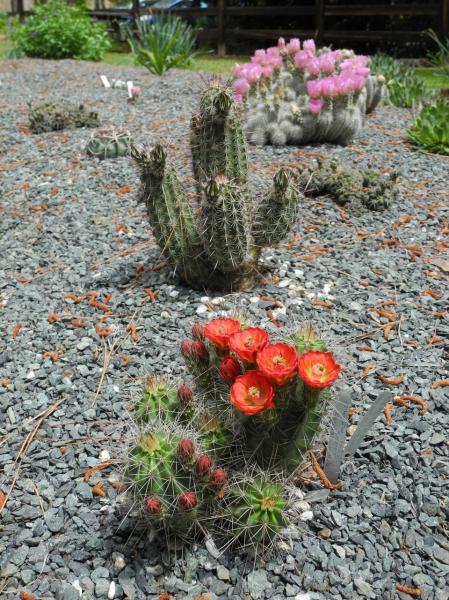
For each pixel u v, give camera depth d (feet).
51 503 6.84
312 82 17.02
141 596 5.91
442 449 7.27
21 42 40.27
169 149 17.43
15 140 19.60
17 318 10.16
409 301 10.14
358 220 12.98
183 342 6.64
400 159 16.66
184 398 6.21
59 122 20.30
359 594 5.88
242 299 10.12
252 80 17.13
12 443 7.71
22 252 12.44
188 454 5.55
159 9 49.88
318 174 14.02
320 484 6.88
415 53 44.24
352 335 9.29
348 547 6.28
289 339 6.55
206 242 9.43
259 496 5.82
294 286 10.52
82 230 13.11
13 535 6.54
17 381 8.71
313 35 43.34
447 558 6.16
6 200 15.05
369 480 6.97
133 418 6.63
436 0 40.68
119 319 9.91
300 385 5.77
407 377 8.39
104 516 6.63
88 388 8.52
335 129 17.42
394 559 6.18
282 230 9.87
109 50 50.19
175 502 5.70
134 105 23.43
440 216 13.29
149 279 10.88
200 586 5.97
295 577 6.01
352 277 10.82
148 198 9.76
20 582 6.09
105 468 7.23
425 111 18.60
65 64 36.01
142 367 8.78
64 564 6.22
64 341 9.49
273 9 44.01
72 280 11.12
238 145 9.68
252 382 5.52
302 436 6.23
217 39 47.80
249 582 5.96
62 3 41.04
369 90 20.88
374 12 40.52
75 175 16.19
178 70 32.99
